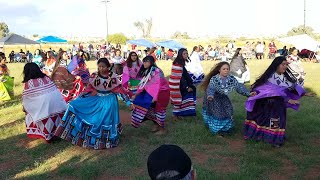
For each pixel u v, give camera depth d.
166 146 2.14
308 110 9.97
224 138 7.71
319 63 28.48
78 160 6.71
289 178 5.78
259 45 34.81
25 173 6.21
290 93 7.34
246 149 7.03
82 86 10.27
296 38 30.92
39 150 7.28
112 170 6.21
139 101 7.90
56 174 6.12
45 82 7.68
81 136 7.29
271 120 7.10
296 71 12.22
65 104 7.91
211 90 7.64
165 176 2.02
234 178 5.63
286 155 6.68
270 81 7.14
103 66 7.24
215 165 6.32
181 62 9.00
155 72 7.85
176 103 9.12
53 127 7.64
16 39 29.23
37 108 7.52
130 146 7.37
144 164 6.45
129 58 10.28
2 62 12.91
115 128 7.38
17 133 8.51
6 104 12.40
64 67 10.35
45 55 19.00
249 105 7.19
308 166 6.22
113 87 7.38
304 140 7.47
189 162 2.10
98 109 7.30
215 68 7.69
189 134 7.99
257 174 5.88
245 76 15.37
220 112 7.76
